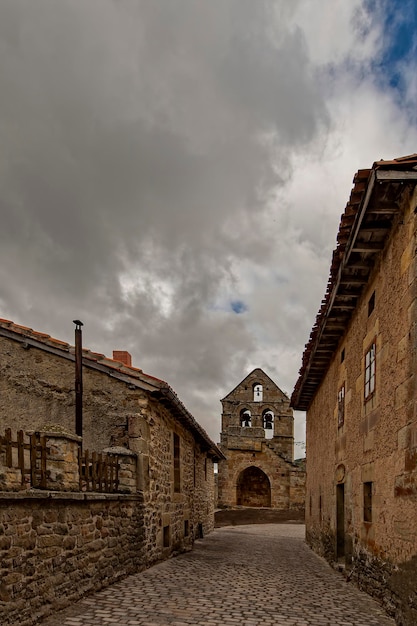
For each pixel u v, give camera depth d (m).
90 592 7.73
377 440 7.89
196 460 18.78
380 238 7.78
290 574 10.72
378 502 7.74
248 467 34.66
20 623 5.71
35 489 6.45
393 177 6.09
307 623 6.56
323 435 14.45
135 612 6.84
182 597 7.91
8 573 5.55
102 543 8.35
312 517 16.88
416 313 6.15
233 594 8.30
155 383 10.97
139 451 10.56
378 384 7.92
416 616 5.75
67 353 11.49
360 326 9.52
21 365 11.68
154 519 11.30
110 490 9.33
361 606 7.57
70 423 11.26
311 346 13.16
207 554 14.28
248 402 35.19
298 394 17.53
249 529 25.78
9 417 11.47
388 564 7.09
